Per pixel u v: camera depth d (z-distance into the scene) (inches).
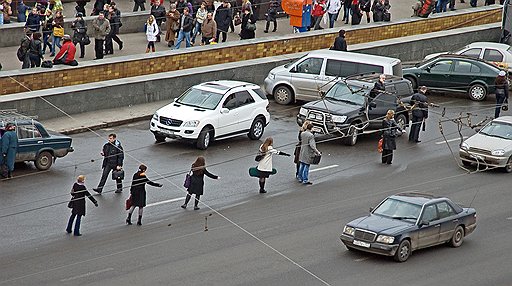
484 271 1624.0
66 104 2374.5
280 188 2026.3
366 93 2405.3
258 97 2351.1
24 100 2287.2
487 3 3671.3
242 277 1540.4
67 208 1830.7
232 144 2301.9
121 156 1919.3
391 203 1716.3
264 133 2407.7
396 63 2640.3
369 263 1628.9
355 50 2994.6
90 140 2252.7
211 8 3048.7
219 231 1758.1
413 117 2399.1
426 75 2844.5
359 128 2347.4
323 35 3004.4
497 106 2640.3
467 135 2500.0
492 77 2812.5
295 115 2576.3
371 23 3174.2
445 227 1705.2
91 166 2079.2
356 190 2034.9
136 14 3100.4
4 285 1475.1
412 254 1681.8
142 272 1546.5
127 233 1728.6
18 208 1812.3
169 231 1748.3
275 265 1601.9
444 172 2194.9
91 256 1609.3
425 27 3302.2
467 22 3449.8
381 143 2219.5
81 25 2719.0
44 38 2711.6
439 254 1695.4
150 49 2824.8
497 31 3437.5
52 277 1514.5
